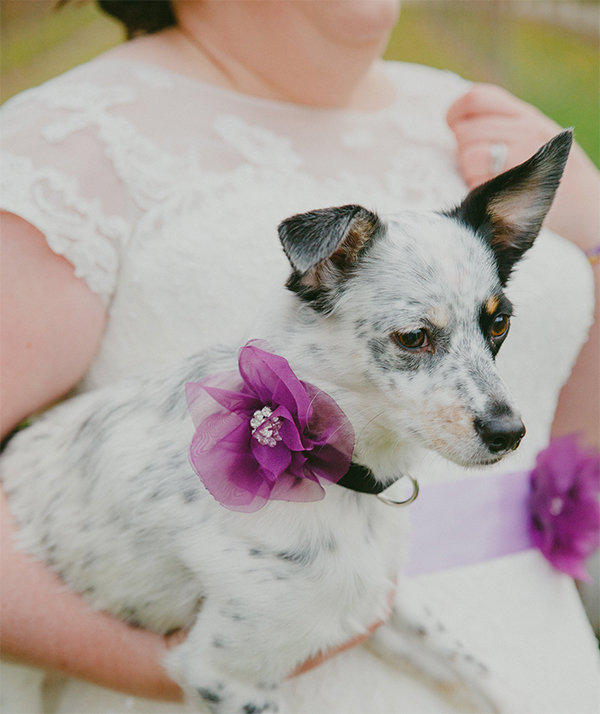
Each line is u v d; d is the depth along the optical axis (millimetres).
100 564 1651
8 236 1706
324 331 1581
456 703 1843
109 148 1934
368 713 1807
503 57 7496
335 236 1369
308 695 1782
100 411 1798
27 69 5848
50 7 2654
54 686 1893
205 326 1951
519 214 1756
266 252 1988
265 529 1534
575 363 2484
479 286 1598
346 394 1600
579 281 2301
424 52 7738
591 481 2078
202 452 1375
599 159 5492
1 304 1680
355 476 1626
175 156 2039
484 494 2061
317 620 1566
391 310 1552
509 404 1511
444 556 1998
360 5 2025
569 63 7336
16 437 1971
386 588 1695
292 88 2244
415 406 1549
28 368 1729
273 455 1361
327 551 1564
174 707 1792
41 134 1874
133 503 1615
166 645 1666
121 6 2398
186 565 1574
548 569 2098
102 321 1930
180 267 1934
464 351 1567
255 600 1517
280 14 2049
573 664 1969
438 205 2229
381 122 2447
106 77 2109
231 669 1567
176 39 2295
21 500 1825
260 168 2133
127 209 1958
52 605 1648
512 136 2316
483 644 1918
